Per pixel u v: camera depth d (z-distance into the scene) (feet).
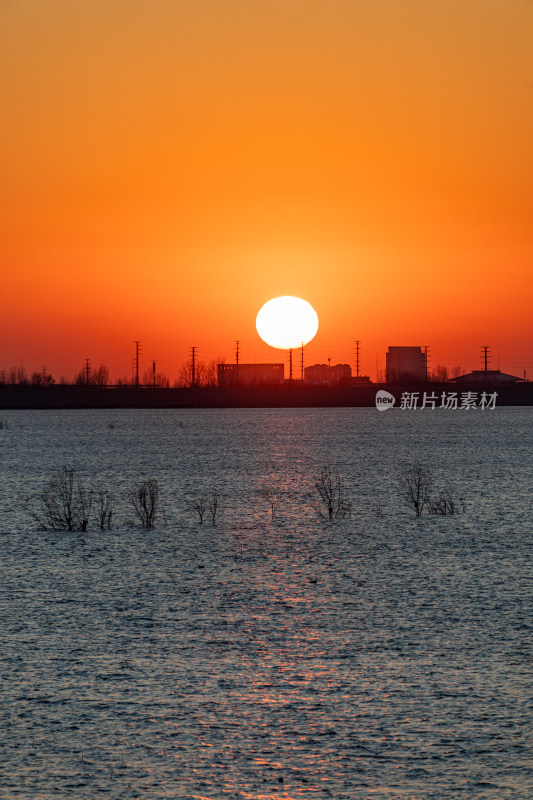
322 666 196.65
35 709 171.63
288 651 208.13
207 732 160.35
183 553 342.03
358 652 207.00
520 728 161.07
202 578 294.05
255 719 166.20
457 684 184.14
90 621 236.84
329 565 315.17
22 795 136.87
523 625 228.84
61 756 150.71
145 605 255.09
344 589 274.98
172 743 155.63
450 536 376.89
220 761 148.56
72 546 359.05
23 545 361.92
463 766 146.20
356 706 172.35
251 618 239.30
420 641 215.72
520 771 144.15
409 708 171.12
